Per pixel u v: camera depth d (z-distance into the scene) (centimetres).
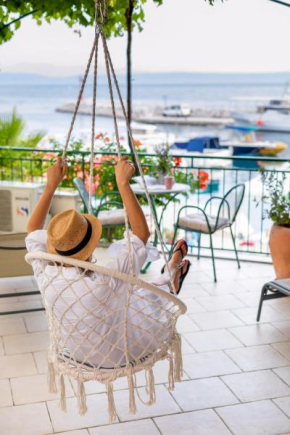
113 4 649
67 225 252
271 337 461
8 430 337
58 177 290
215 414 354
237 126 4278
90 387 384
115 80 266
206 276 605
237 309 518
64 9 671
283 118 4484
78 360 278
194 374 402
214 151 2122
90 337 269
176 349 284
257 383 390
